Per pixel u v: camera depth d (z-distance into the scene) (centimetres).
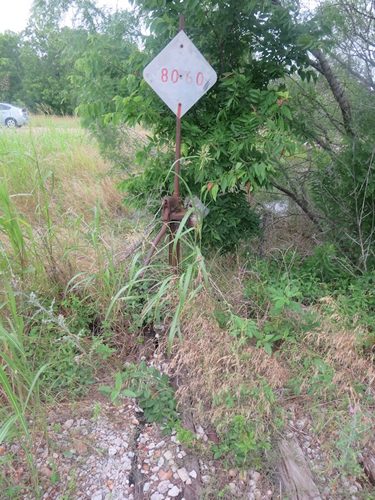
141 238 348
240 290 298
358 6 360
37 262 288
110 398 227
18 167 430
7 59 1381
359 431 202
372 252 347
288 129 308
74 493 185
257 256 375
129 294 274
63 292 292
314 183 389
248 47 317
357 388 233
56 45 451
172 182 334
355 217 366
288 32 299
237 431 203
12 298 212
